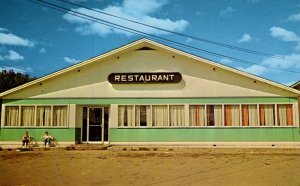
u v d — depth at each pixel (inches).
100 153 663.1
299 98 831.7
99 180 416.8
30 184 396.8
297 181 407.2
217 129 770.2
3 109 798.5
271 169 486.9
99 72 799.1
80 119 800.9
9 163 553.0
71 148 729.0
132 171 474.3
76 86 797.2
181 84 786.2
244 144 761.6
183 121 776.9
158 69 791.7
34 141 784.3
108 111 799.7
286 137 759.1
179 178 425.4
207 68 786.8
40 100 797.9
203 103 778.2
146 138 774.5
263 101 771.4
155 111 784.9
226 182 402.3
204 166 512.4
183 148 751.7
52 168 502.6
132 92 790.5
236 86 778.2
